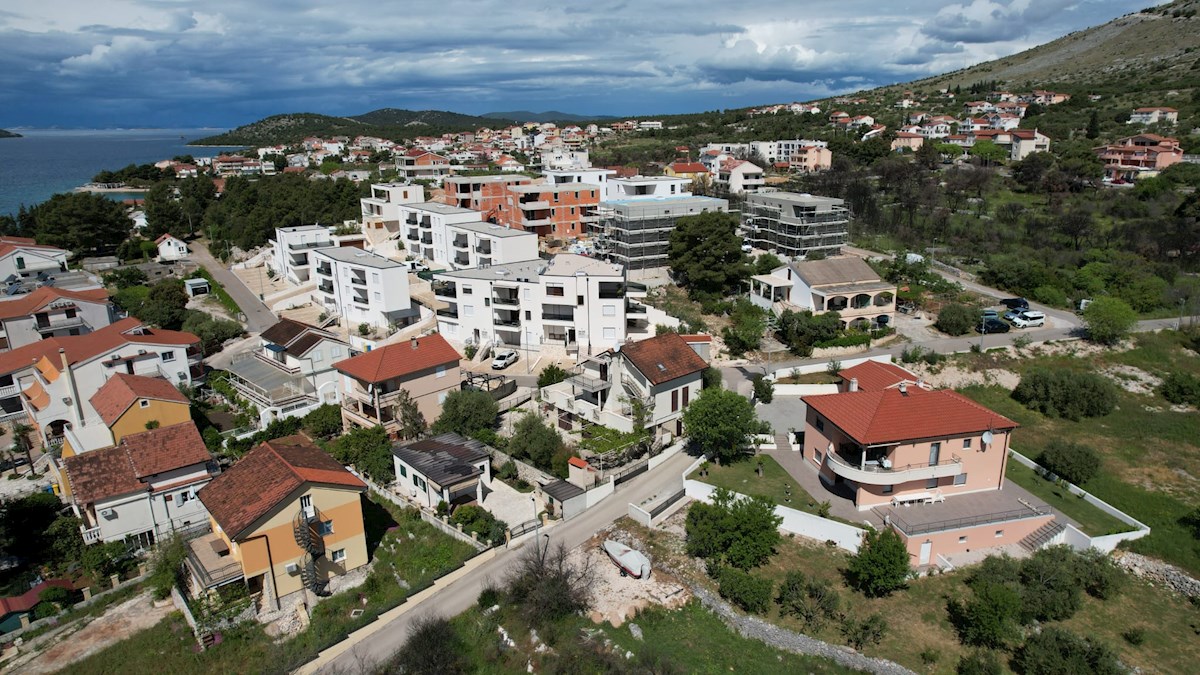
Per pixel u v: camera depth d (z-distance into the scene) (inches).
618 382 2208.4
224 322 3430.1
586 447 2010.3
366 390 2272.4
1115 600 1615.4
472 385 2481.5
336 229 4899.1
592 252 4156.0
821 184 5354.3
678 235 3513.8
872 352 2837.1
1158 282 3358.8
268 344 2832.2
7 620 1507.1
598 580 1585.9
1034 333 3004.4
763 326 2930.6
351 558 1679.4
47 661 1400.1
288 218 4849.9
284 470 1621.6
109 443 2081.7
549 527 1792.6
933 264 3934.5
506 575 1601.9
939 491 1834.4
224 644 1433.3
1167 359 2807.6
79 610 1557.6
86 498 1723.7
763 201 4256.9
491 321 3024.1
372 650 1402.6
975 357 2775.6
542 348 2942.9
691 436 2082.9
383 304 3292.3
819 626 1462.8
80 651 1428.4
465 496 1886.1
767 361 2785.4
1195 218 4215.1
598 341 2915.8
